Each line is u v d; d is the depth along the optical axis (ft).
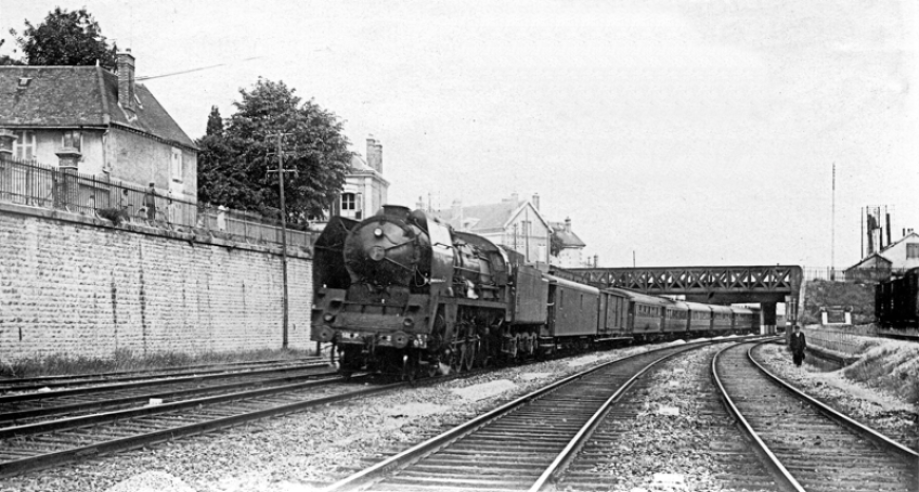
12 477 30.14
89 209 86.53
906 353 83.25
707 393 70.49
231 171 151.33
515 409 54.65
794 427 50.08
